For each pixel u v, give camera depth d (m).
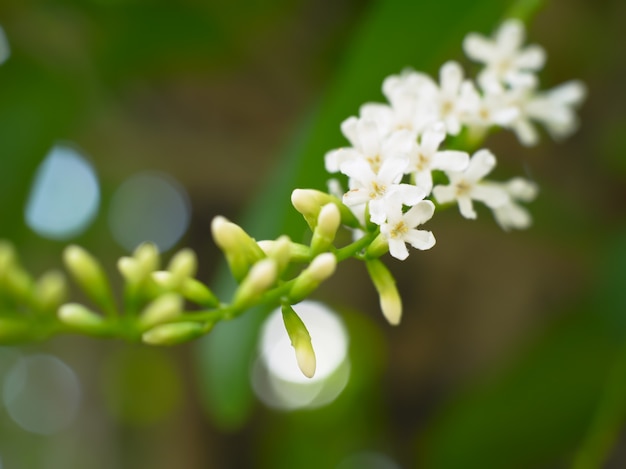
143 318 0.16
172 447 0.38
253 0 0.29
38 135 0.28
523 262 0.34
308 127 0.22
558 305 0.34
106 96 0.31
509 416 0.29
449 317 0.37
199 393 0.38
